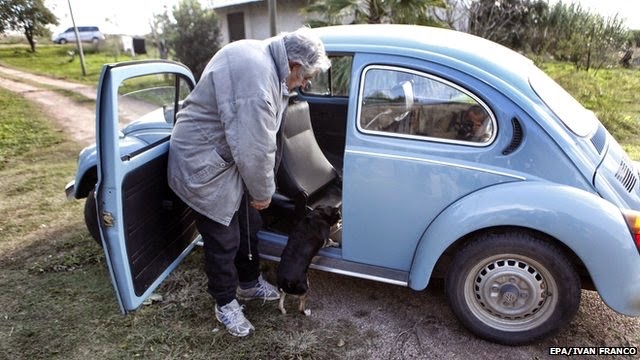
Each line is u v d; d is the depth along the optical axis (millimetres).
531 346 2498
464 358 2412
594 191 2244
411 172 2395
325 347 2473
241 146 1997
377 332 2604
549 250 2268
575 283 2285
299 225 2637
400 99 2418
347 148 2482
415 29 2785
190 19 13273
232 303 2537
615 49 11219
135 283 2342
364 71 2461
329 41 2578
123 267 2236
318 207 2730
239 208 2523
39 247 3521
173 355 2395
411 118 2418
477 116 2326
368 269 2668
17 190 4770
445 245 2357
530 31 10766
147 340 2500
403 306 2844
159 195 2520
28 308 2771
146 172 2377
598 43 11117
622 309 2211
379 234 2561
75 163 5867
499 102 2281
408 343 2518
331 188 3273
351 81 2482
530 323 2434
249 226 2615
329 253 2785
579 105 2729
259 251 2930
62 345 2463
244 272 2740
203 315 2715
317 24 7672
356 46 2498
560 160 2238
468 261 2400
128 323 2639
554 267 2279
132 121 2814
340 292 2982
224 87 1994
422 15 7211
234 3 14312
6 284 3018
